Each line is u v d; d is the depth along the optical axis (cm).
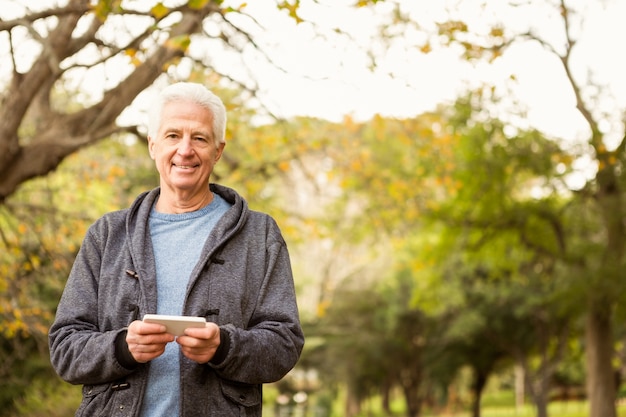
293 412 4556
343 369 4022
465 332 2997
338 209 2058
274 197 1231
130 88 767
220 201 275
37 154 764
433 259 2075
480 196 1823
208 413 244
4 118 731
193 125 261
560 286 1852
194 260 257
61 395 1280
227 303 250
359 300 3788
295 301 263
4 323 920
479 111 1590
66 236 934
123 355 234
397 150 1805
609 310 1800
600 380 1817
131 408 241
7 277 926
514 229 1948
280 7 702
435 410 5234
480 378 3638
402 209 1517
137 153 1079
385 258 3838
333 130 1223
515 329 2931
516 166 1792
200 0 630
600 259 1783
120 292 251
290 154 1060
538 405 2802
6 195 762
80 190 1087
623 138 1647
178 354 246
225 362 235
